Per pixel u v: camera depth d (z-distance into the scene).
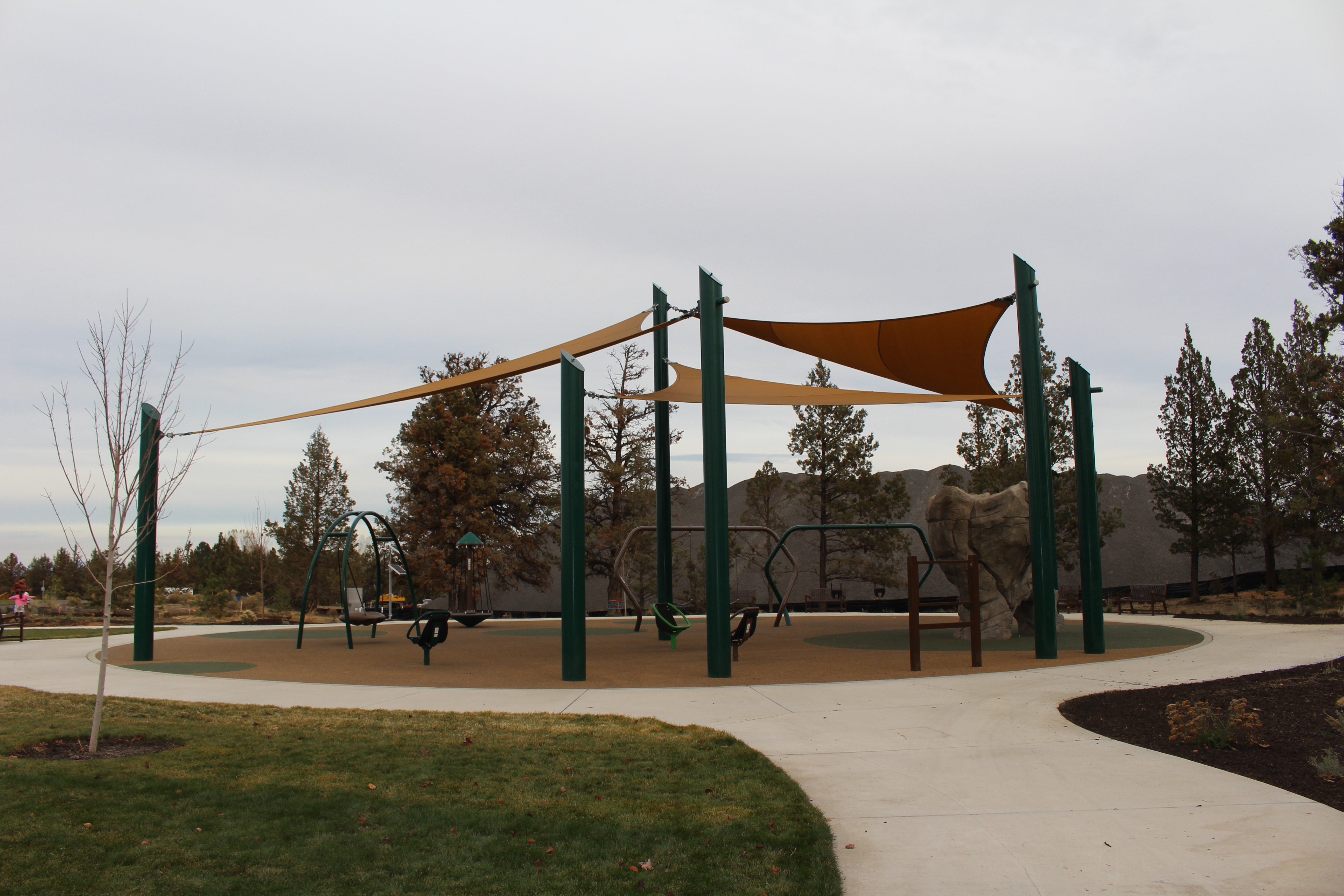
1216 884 3.68
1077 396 12.66
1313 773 5.35
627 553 31.05
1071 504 26.84
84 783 5.05
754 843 4.18
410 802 4.82
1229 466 28.77
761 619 22.17
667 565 17.28
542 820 4.53
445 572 30.92
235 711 7.93
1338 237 15.97
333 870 3.80
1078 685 8.95
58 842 4.07
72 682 10.38
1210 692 8.17
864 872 3.88
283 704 8.57
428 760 5.82
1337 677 8.66
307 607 35.31
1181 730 6.30
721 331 10.41
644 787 5.18
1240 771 5.45
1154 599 22.28
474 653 14.30
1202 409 29.28
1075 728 6.87
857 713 7.68
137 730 6.70
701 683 9.90
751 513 29.19
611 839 4.23
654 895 3.57
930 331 12.60
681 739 6.56
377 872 3.79
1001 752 6.10
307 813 4.59
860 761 5.90
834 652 13.16
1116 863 3.95
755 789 5.12
